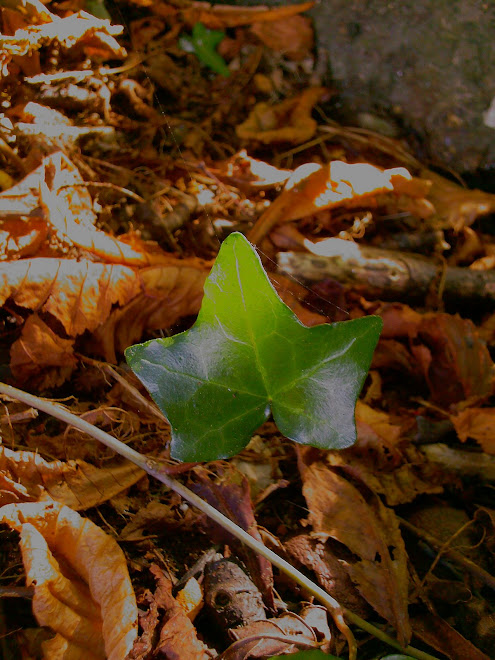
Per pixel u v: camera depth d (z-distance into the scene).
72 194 0.22
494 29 0.31
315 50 0.32
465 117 0.31
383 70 0.32
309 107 0.31
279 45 0.32
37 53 0.24
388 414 0.21
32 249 0.20
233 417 0.14
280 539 0.17
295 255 0.23
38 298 0.19
